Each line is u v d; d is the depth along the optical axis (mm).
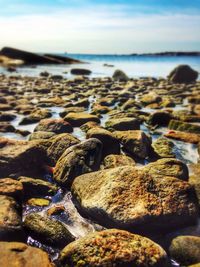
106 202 664
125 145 1092
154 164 872
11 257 510
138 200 663
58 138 1001
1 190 722
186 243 583
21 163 888
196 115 1671
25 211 723
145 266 504
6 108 1750
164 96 2434
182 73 3674
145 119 1553
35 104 1909
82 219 701
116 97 2203
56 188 819
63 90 2639
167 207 662
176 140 1273
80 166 852
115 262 503
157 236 647
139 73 5348
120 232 550
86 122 1388
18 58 7609
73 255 523
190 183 760
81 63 8742
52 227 616
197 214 688
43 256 520
